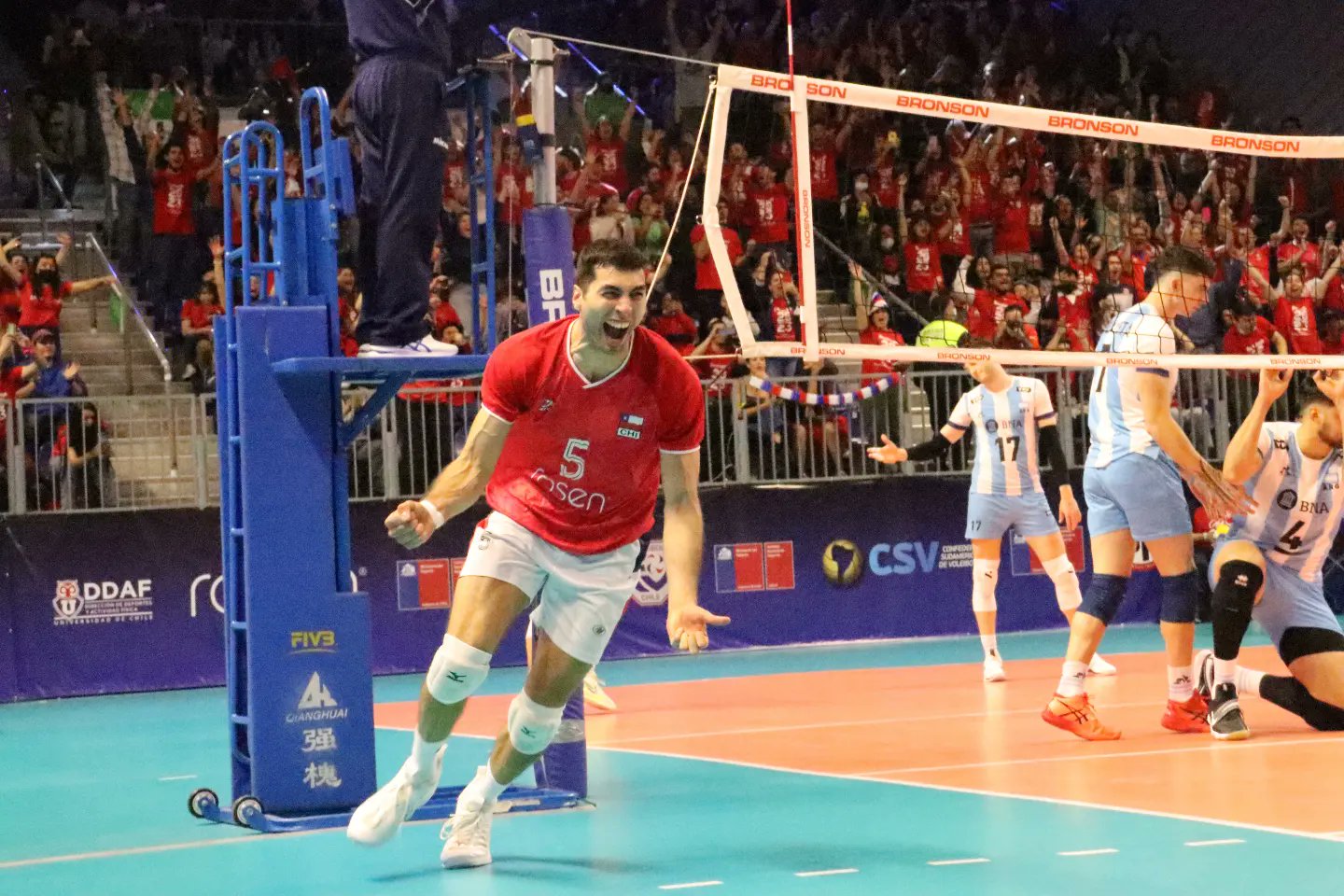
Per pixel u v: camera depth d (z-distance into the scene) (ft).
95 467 41.93
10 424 39.70
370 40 21.02
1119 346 23.77
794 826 17.46
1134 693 30.12
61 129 58.29
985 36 70.49
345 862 16.21
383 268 20.99
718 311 54.34
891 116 63.72
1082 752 22.39
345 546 19.47
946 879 14.30
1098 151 65.10
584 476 15.43
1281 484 23.59
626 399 15.33
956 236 58.65
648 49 65.16
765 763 22.66
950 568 46.11
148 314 54.39
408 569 41.73
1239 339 49.37
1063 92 67.97
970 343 34.76
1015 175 61.93
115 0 62.54
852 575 45.24
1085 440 47.62
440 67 21.26
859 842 16.35
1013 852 15.44
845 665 38.81
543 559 15.48
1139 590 47.85
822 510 45.14
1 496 41.73
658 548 43.73
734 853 15.99
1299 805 17.46
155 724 32.07
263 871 15.84
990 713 27.76
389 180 20.93
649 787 20.81
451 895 14.30
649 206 56.70
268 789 18.71
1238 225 63.46
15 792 22.86
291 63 63.57
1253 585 23.12
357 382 21.44
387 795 15.90
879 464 46.62
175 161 54.54
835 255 58.29
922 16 70.28
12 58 61.00
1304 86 68.59
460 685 15.37
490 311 20.16
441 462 42.75
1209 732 23.97
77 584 39.55
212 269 54.95
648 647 43.50
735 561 44.37
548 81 20.52
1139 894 13.38
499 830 17.97
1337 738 22.89
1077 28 73.36
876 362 48.03
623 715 29.99
